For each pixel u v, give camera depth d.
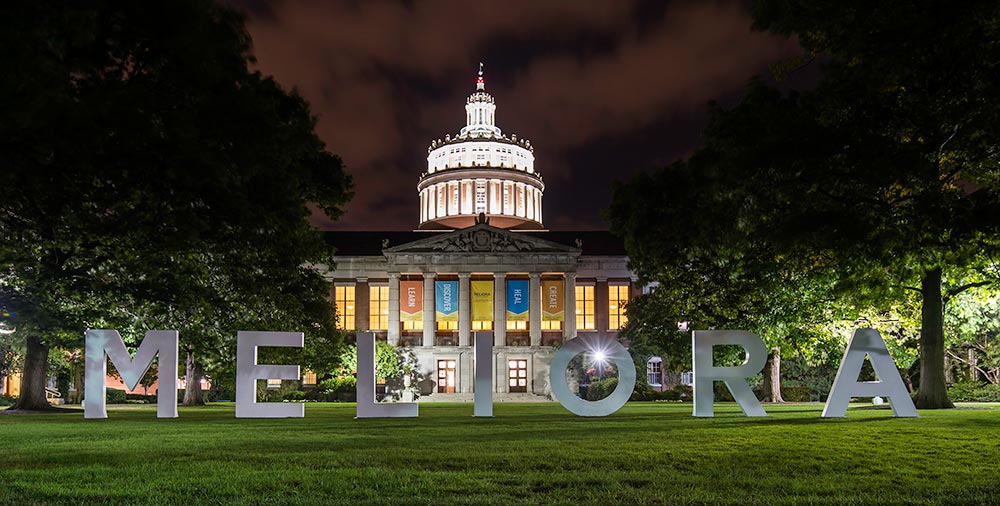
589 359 71.19
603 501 9.08
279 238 29.72
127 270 26.78
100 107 20.09
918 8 21.67
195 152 22.25
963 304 33.16
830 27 24.22
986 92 21.22
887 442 15.09
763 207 25.91
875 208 22.80
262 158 26.20
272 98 29.73
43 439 16.73
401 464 12.04
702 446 14.33
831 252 24.80
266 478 10.67
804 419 21.86
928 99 22.17
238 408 23.80
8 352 57.88
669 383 78.00
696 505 8.91
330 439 16.23
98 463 12.37
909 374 54.56
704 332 23.94
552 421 22.14
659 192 36.09
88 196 22.14
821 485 10.16
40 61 17.23
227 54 25.16
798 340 35.00
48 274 26.97
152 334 24.38
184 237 23.05
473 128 137.25
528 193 126.38
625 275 85.56
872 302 27.31
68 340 31.72
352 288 86.12
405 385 69.25
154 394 70.19
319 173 37.81
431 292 82.81
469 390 81.19
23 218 24.84
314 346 46.97
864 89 22.77
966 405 32.31
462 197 122.69
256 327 33.19
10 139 19.23
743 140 26.58
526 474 10.95
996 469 11.59
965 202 22.00
